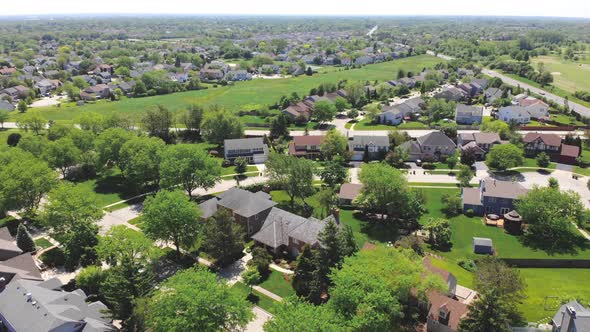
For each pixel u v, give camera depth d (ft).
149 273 196.95
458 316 177.27
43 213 251.39
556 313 184.03
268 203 279.28
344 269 180.65
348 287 169.68
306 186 298.97
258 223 272.10
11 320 169.17
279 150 433.07
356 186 327.06
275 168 305.73
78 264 233.35
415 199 288.10
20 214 301.02
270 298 207.82
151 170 333.21
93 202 257.55
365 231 279.90
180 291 159.84
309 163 305.32
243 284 217.56
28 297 174.60
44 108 624.18
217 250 232.12
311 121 558.15
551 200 272.72
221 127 454.40
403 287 176.24
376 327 160.15
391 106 580.30
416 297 188.96
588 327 151.53
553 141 417.08
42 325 160.45
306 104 600.80
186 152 314.35
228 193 288.71
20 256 220.84
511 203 296.30
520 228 279.90
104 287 191.72
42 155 358.43
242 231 249.55
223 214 235.40
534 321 193.47
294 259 241.55
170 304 158.30
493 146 392.88
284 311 158.92
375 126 531.50
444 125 529.04
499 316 166.30
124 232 215.72
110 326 174.40
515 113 532.32
